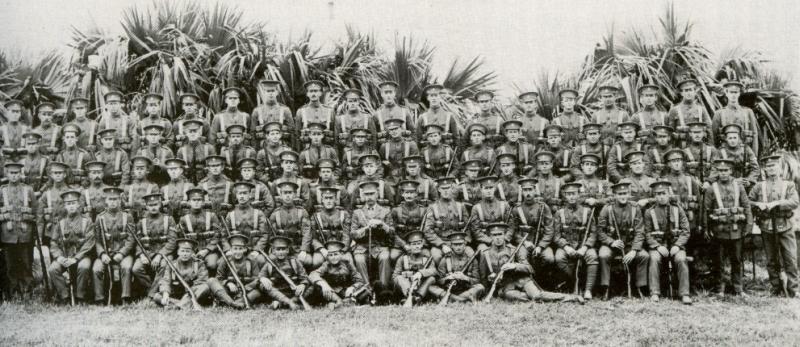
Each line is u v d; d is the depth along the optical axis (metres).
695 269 9.02
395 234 8.73
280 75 10.27
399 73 10.94
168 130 9.42
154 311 7.81
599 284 8.51
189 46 10.33
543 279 8.82
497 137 9.68
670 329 6.98
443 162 9.45
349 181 9.30
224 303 8.05
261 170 9.19
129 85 10.28
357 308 7.96
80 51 10.36
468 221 8.81
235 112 9.59
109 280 8.32
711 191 8.60
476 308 7.86
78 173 8.95
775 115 9.90
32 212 8.57
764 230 8.68
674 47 10.48
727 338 6.69
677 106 9.45
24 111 9.66
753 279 9.39
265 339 6.59
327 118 9.66
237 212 8.59
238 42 10.62
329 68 11.20
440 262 8.52
